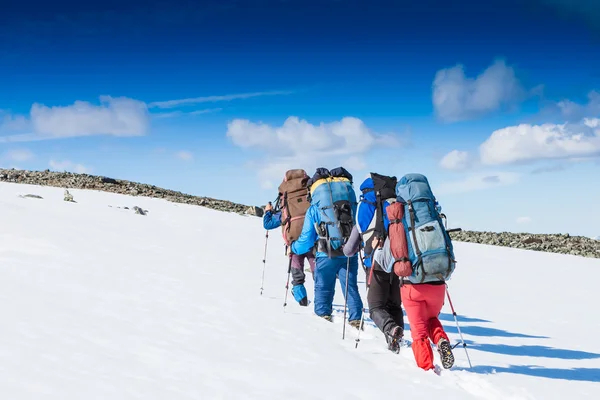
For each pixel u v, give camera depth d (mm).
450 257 6273
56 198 25297
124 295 8234
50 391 4062
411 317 6523
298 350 6395
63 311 6695
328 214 8633
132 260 12336
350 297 8500
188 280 10586
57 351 5086
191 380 4777
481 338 9273
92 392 4160
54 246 12617
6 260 10047
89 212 22516
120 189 36875
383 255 6863
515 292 16625
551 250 33812
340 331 7945
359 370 5875
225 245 19781
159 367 5031
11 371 4371
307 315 8742
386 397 5035
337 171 9008
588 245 35531
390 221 6422
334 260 8633
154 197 35938
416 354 6410
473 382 6016
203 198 40031
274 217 10078
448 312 12086
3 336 5332
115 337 5859
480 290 16469
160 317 7105
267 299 9773
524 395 5672
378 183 7047
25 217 16438
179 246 17188
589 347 9242
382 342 7598
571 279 20891
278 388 4863
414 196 6441
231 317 7711
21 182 34094
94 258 11719
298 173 9938
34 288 7832
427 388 5539
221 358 5605
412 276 6348
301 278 9969
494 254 27859
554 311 13445
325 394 4871
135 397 4180
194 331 6621
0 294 7152
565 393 6070
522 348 8664
